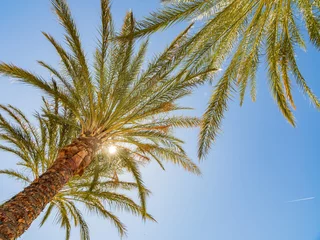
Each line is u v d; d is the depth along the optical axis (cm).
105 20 625
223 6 654
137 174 793
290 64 716
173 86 728
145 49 772
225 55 755
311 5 630
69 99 732
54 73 712
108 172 875
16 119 875
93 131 731
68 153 617
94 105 780
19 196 480
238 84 769
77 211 907
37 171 854
